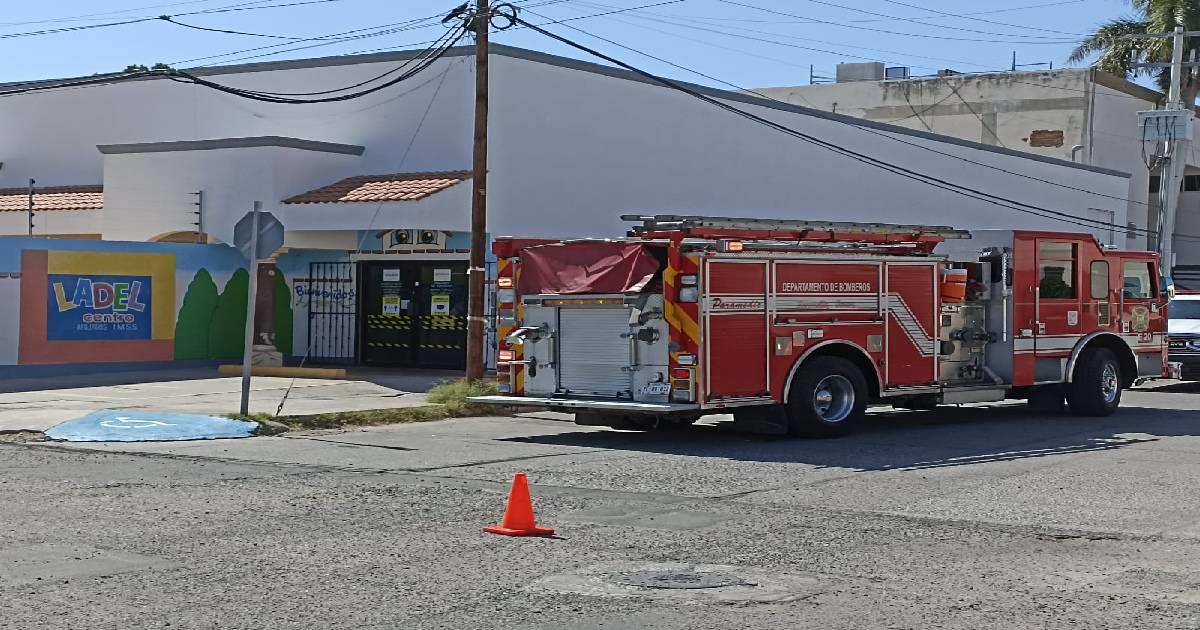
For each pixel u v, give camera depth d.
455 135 26.27
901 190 36.72
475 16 21.42
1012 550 9.41
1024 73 50.88
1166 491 12.23
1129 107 52.12
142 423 16.94
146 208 27.28
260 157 25.89
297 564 8.76
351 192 25.58
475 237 21.52
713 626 7.20
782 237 16.20
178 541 9.53
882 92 53.91
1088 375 19.53
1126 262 20.45
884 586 8.21
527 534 9.88
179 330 26.44
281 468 13.63
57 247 24.53
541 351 16.80
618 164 28.28
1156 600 7.86
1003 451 15.33
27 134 32.06
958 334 18.22
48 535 9.74
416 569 8.62
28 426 17.08
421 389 22.77
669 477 13.11
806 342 16.31
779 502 11.55
